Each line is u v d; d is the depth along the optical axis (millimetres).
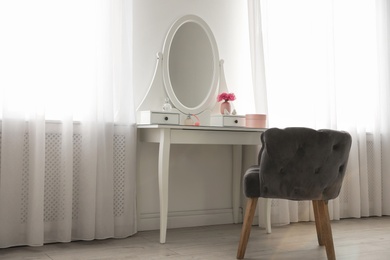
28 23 2559
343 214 3793
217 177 3408
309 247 2688
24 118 2557
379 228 3350
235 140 2971
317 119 3594
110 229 2756
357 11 3895
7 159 2490
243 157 3459
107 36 2787
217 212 3396
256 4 3336
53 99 2709
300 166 2240
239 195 3434
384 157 3973
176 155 3250
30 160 2547
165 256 2414
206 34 3320
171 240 2807
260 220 3291
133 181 2873
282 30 3496
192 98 3248
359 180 3822
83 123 2711
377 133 3939
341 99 3791
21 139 2537
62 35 2688
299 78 3529
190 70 3250
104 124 2766
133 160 2873
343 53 3824
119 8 2854
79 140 2734
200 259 2369
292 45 3520
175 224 3221
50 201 2668
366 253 2562
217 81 3346
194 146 3320
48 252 2461
